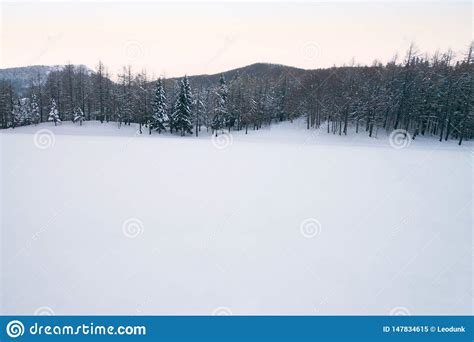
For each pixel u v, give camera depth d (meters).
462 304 5.27
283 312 4.93
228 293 5.30
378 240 7.38
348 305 5.13
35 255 6.31
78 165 15.13
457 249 7.02
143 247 6.73
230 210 9.09
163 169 14.65
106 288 5.36
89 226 7.76
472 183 12.70
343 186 11.96
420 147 32.06
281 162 17.03
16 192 10.41
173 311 4.92
